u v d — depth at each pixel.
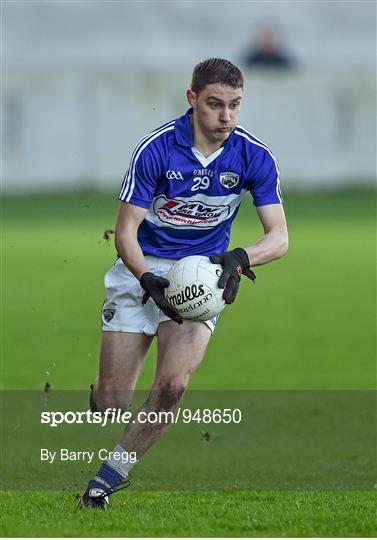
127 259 21.19
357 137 113.25
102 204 99.94
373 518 19.61
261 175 21.73
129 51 142.50
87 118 111.88
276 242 21.61
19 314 50.44
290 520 19.45
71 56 141.88
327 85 113.19
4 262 67.69
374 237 81.62
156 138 21.31
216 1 146.12
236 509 20.55
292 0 146.75
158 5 146.50
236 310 52.28
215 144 21.36
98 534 18.31
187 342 21.14
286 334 45.91
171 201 21.75
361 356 41.22
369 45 144.25
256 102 113.50
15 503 21.12
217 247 22.64
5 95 111.19
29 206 99.19
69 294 56.31
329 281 61.94
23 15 144.25
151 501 21.59
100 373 22.91
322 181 113.25
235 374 37.81
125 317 22.44
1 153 111.44
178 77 112.31
